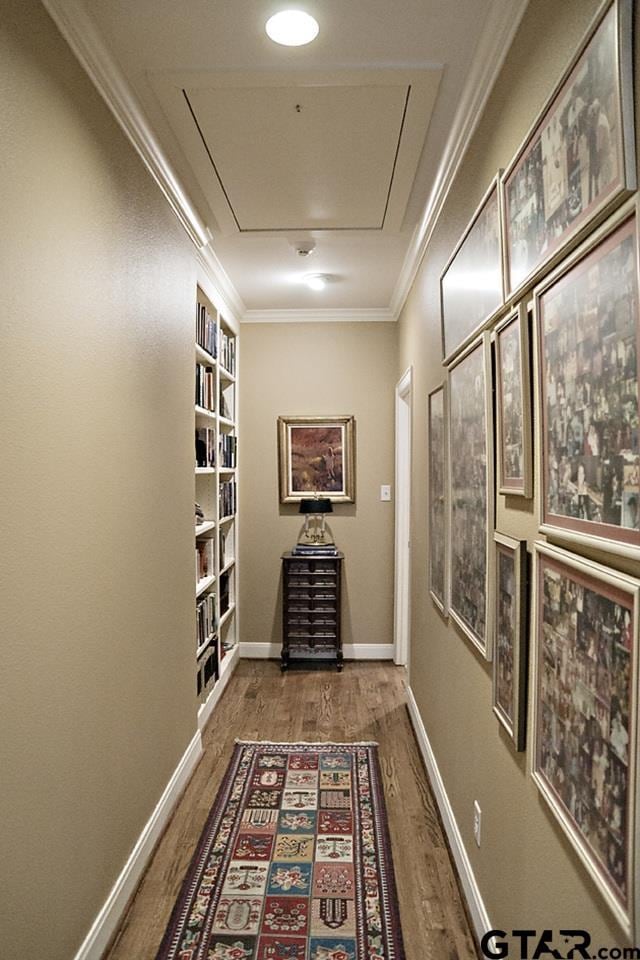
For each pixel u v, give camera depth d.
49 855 1.46
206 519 3.77
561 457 1.15
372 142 2.18
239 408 4.70
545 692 1.24
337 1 1.51
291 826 2.47
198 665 3.28
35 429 1.39
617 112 0.87
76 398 1.61
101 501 1.79
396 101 1.93
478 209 1.75
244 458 4.74
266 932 1.89
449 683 2.36
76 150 1.60
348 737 3.32
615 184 0.89
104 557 1.81
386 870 2.19
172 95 1.90
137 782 2.12
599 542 0.96
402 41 1.66
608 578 0.92
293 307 4.58
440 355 2.59
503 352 1.55
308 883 2.12
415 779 2.86
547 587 1.22
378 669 4.52
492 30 1.54
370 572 4.74
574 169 1.05
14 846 1.29
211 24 1.59
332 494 4.73
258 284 3.99
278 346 4.73
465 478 2.03
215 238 3.15
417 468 3.38
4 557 1.26
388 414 4.71
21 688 1.32
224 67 1.77
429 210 2.66
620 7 0.86
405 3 1.52
